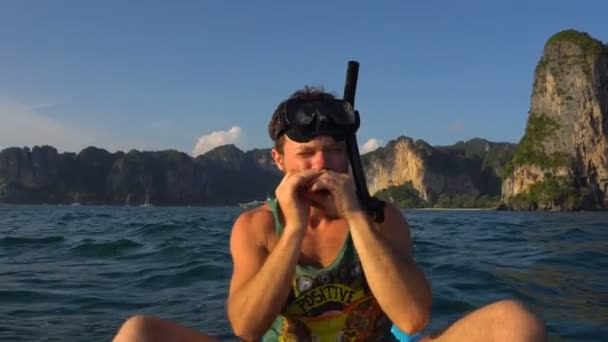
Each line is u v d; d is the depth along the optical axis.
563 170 111.50
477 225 24.89
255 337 2.20
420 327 2.15
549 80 119.12
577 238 14.53
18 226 21.05
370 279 2.13
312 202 2.29
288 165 2.32
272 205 2.36
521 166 118.31
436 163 177.75
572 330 4.45
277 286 2.11
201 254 9.45
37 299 5.73
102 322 4.79
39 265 8.30
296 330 2.32
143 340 1.99
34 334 4.36
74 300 5.69
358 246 2.14
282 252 2.11
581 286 6.36
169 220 28.72
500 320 2.01
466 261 8.54
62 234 15.19
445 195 169.25
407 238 2.44
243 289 2.17
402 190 170.38
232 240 2.37
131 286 6.52
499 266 7.95
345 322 2.29
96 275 7.31
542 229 20.64
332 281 2.25
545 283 6.52
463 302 5.45
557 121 116.06
